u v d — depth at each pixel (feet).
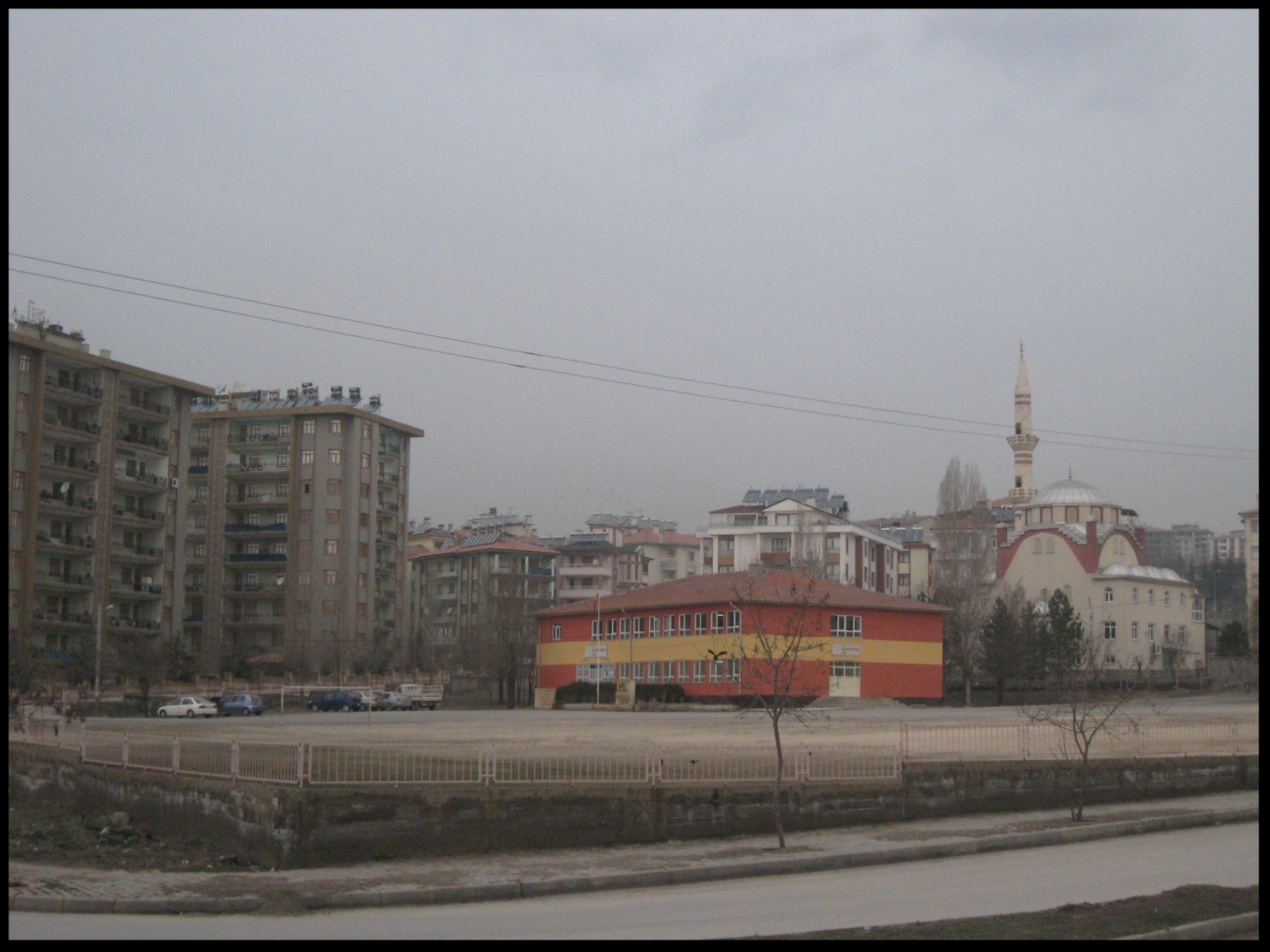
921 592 398.21
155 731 146.20
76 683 246.27
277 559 341.62
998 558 376.27
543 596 437.58
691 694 252.21
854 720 171.94
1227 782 104.83
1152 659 348.59
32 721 118.93
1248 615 365.81
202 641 342.23
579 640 292.20
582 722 180.65
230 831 71.77
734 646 239.09
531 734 144.25
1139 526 422.41
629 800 75.97
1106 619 352.28
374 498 350.84
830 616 247.91
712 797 78.84
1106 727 117.60
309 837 67.15
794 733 140.87
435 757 86.53
